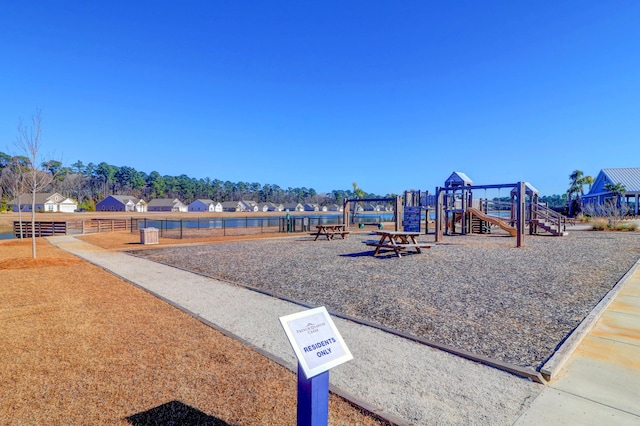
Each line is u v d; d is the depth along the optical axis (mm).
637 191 36594
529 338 4320
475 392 3070
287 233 24969
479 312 5430
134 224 36594
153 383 3168
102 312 5355
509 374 3416
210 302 6148
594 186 43344
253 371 3432
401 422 2604
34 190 11922
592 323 4785
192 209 107062
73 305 5723
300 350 2168
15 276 8188
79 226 27609
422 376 3385
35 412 2688
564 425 2568
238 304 6023
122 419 2611
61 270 9094
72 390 3027
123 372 3373
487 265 9633
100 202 91812
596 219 25938
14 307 5586
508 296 6324
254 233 25078
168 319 5078
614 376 3336
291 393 3014
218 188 134125
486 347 4074
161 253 12961
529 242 15867
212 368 3488
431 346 4148
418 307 5746
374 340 4363
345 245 15633
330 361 2264
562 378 3311
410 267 9484
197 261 10922
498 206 27703
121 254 12711
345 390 3109
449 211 22047
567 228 24500
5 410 2709
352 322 5094
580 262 9891
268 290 7098
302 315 2293
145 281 7906
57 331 4488
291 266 9852
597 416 2674
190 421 2592
